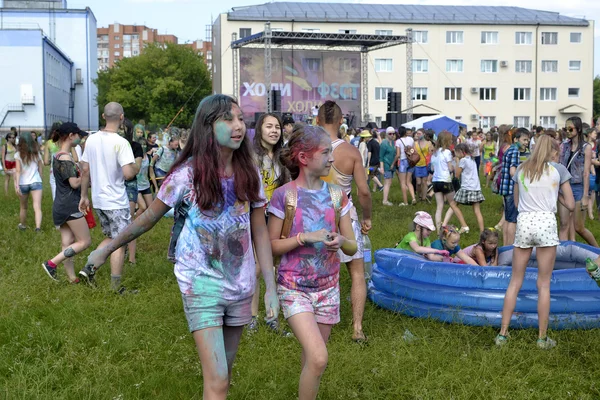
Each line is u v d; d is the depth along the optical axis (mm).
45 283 7551
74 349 5480
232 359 3795
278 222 4062
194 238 3539
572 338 5941
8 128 65562
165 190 3553
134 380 4902
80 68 85188
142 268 8438
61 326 6066
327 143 4059
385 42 37531
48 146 13109
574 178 9469
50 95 69250
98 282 7625
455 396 4684
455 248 7820
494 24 60062
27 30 64688
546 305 5770
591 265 5070
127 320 6266
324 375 4988
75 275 7961
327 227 4086
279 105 32688
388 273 7262
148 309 6629
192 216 3543
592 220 13164
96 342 5676
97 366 5043
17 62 65062
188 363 5258
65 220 7531
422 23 59000
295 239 3912
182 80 71062
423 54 59500
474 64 60281
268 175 6133
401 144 17016
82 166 7426
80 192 7598
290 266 3994
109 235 7508
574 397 4746
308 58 38469
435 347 5582
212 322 3531
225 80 56344
